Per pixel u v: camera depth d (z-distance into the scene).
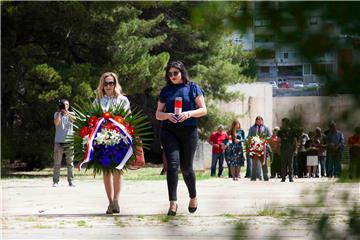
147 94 48.41
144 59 39.62
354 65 1.87
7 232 11.35
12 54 38.16
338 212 2.13
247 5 1.89
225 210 4.74
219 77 46.91
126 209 14.87
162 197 18.52
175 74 12.59
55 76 36.19
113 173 13.56
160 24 46.97
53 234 11.10
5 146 38.47
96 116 13.27
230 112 48.28
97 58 41.56
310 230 2.15
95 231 11.34
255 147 29.22
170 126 12.58
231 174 34.00
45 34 40.66
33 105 39.06
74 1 37.34
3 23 39.31
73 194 20.20
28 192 21.14
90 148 13.12
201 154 40.41
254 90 51.88
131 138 13.24
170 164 12.53
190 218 12.07
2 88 38.06
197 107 12.63
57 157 24.48
